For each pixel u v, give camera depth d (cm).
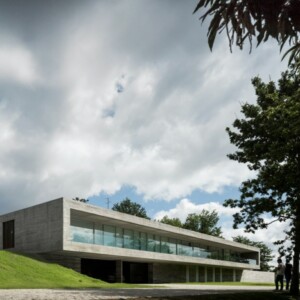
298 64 750
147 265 4591
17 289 1745
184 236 5134
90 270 3997
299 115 1917
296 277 2089
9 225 3706
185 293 1712
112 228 4181
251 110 2222
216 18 562
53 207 3262
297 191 1961
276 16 564
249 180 2200
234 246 6253
